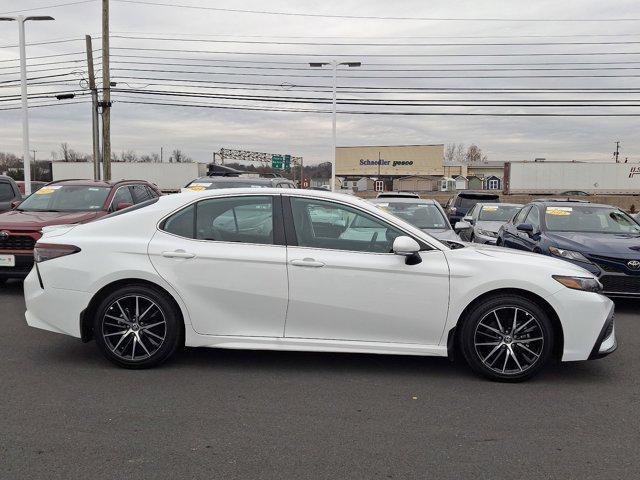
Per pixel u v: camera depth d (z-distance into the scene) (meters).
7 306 7.33
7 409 4.00
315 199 4.89
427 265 4.67
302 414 3.99
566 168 50.84
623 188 50.75
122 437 3.59
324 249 4.75
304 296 4.70
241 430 3.72
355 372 4.92
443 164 90.12
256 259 4.71
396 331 4.73
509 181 51.41
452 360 4.87
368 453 3.42
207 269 4.74
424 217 10.40
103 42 22.47
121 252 4.81
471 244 5.39
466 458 3.38
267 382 4.63
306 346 4.75
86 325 4.95
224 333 4.79
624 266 7.42
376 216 4.83
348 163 84.50
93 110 24.19
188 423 3.81
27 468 3.19
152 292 4.79
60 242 4.92
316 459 3.34
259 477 3.12
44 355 5.27
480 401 4.29
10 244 7.89
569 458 3.39
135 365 4.86
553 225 8.93
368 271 4.66
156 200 5.10
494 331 4.70
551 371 5.04
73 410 4.00
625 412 4.12
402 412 4.05
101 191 9.90
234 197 4.93
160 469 3.20
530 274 4.64
